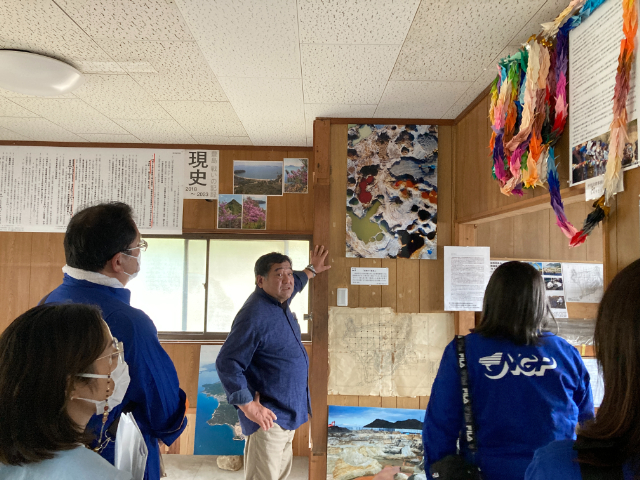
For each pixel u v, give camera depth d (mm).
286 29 1465
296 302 3045
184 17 1396
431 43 1547
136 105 2229
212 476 2793
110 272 1058
